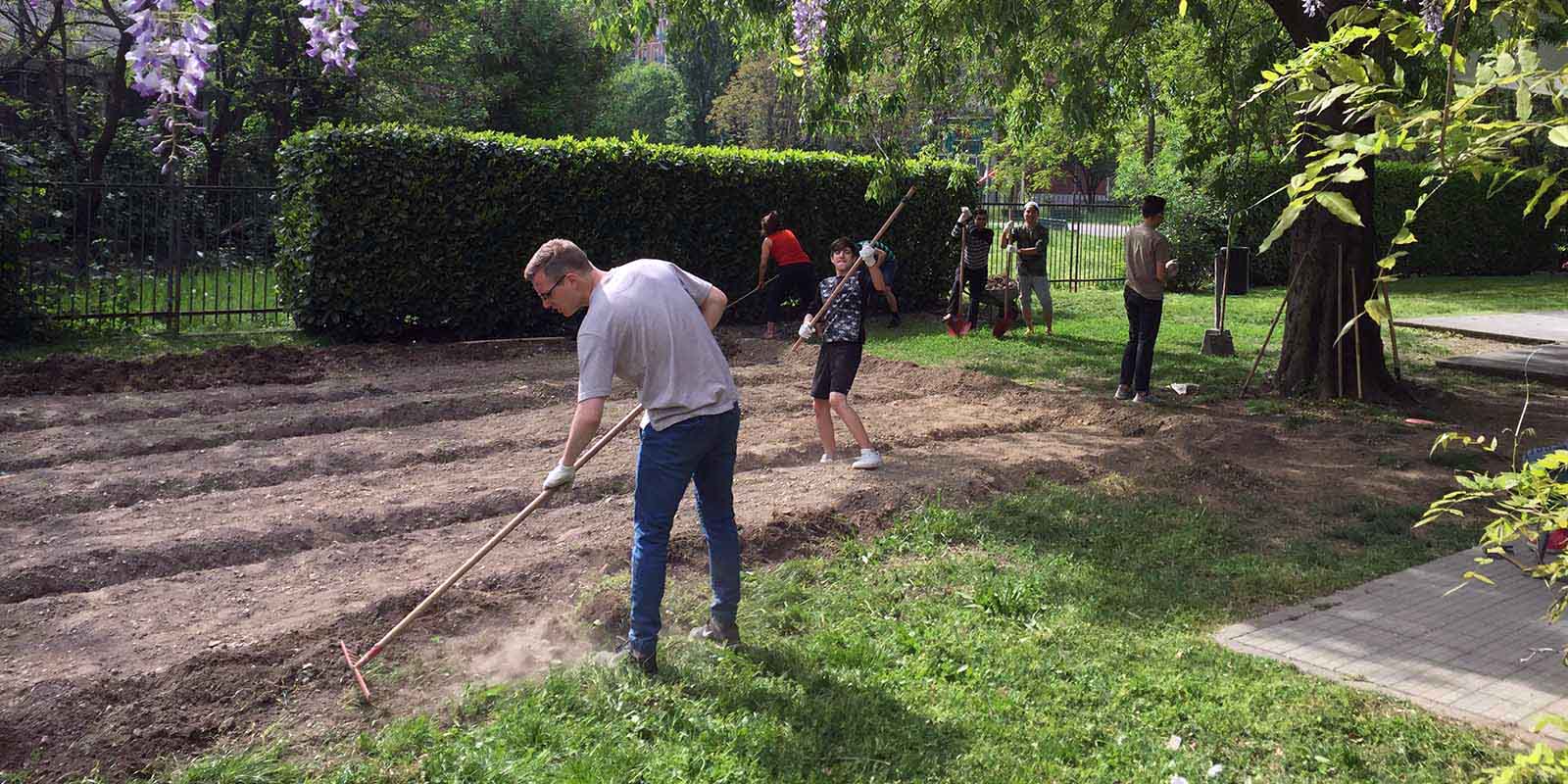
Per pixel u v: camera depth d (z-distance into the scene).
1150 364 10.23
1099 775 3.66
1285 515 6.77
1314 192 2.55
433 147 12.95
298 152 12.55
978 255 14.69
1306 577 5.58
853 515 6.51
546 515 6.53
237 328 13.23
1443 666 4.48
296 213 12.71
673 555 5.77
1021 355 13.08
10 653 4.48
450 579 4.39
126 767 3.71
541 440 8.41
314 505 6.62
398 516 6.45
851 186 16.62
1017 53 10.74
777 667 4.51
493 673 4.49
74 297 12.41
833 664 4.54
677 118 57.28
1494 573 5.64
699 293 4.65
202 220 14.31
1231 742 3.87
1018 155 17.12
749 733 3.90
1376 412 9.88
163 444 7.89
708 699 4.18
